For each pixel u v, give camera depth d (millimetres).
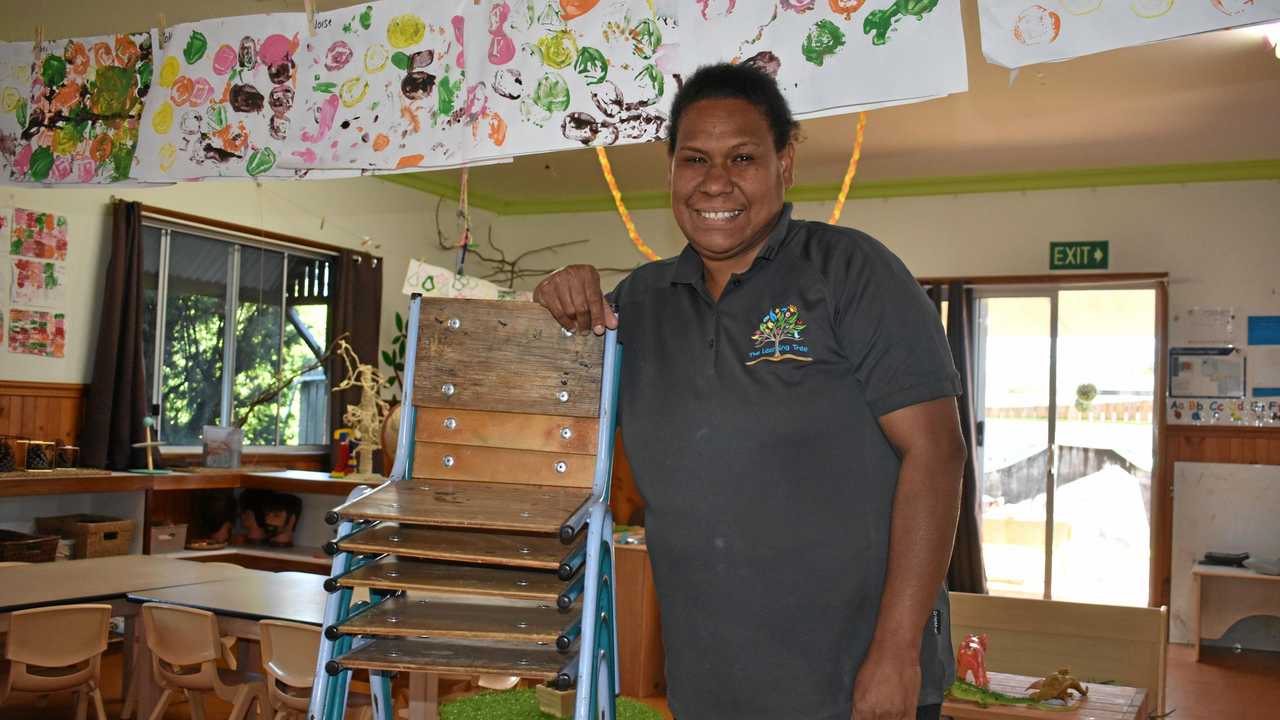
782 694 1438
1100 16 1701
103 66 2807
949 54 1866
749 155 1483
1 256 5758
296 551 6059
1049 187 8023
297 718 3613
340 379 7719
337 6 5293
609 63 2211
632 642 5402
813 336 1434
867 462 1431
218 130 2648
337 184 7852
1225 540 7488
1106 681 3693
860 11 1933
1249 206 7566
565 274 1672
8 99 2885
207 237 7004
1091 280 7801
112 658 5605
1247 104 6195
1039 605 3832
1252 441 7480
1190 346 7652
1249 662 6977
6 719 4555
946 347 1425
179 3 5383
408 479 1763
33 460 5652
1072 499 8062
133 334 6191
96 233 6250
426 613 1648
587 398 1696
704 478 1472
